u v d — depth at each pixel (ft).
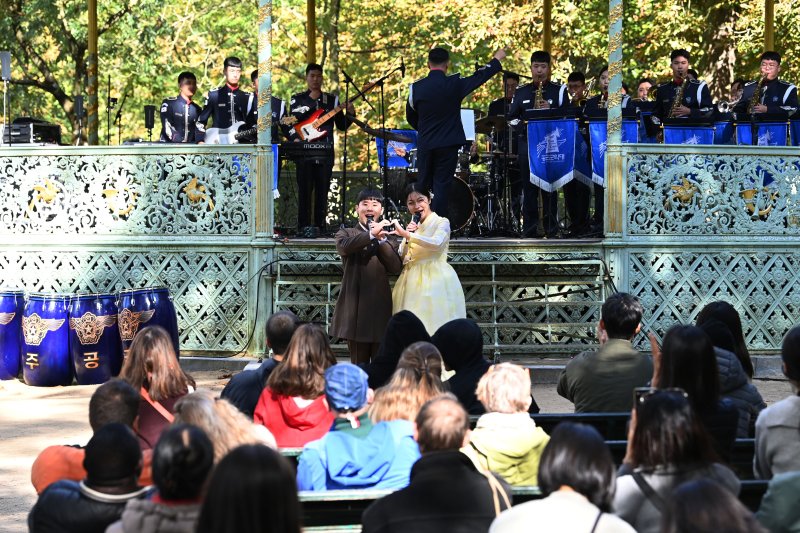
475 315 44.14
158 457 13.96
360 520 17.56
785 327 45.39
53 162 45.47
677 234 44.78
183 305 44.57
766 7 55.98
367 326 36.47
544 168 46.32
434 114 41.98
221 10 109.09
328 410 21.91
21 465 29.22
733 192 45.06
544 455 13.79
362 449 18.44
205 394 17.80
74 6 80.94
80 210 45.32
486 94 97.14
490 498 15.19
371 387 27.35
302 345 21.94
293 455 19.58
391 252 36.42
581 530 13.25
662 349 20.13
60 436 32.86
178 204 44.83
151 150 44.78
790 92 51.78
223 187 44.47
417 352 20.93
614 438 21.81
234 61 51.01
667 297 44.62
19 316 43.50
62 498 15.66
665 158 44.75
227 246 44.32
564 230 49.52
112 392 18.67
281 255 44.04
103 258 45.19
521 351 43.16
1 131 49.60
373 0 102.94
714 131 47.42
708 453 15.11
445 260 37.19
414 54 101.81
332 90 85.10
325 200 50.39
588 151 47.60
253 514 11.43
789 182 45.44
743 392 23.24
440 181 42.39
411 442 18.67
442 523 14.90
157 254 44.83
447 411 15.44
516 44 93.09
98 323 42.24
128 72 95.91
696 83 48.65
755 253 45.19
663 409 15.06
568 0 86.74
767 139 48.55
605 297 44.11
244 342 44.21
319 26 100.01
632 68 88.99
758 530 11.26
